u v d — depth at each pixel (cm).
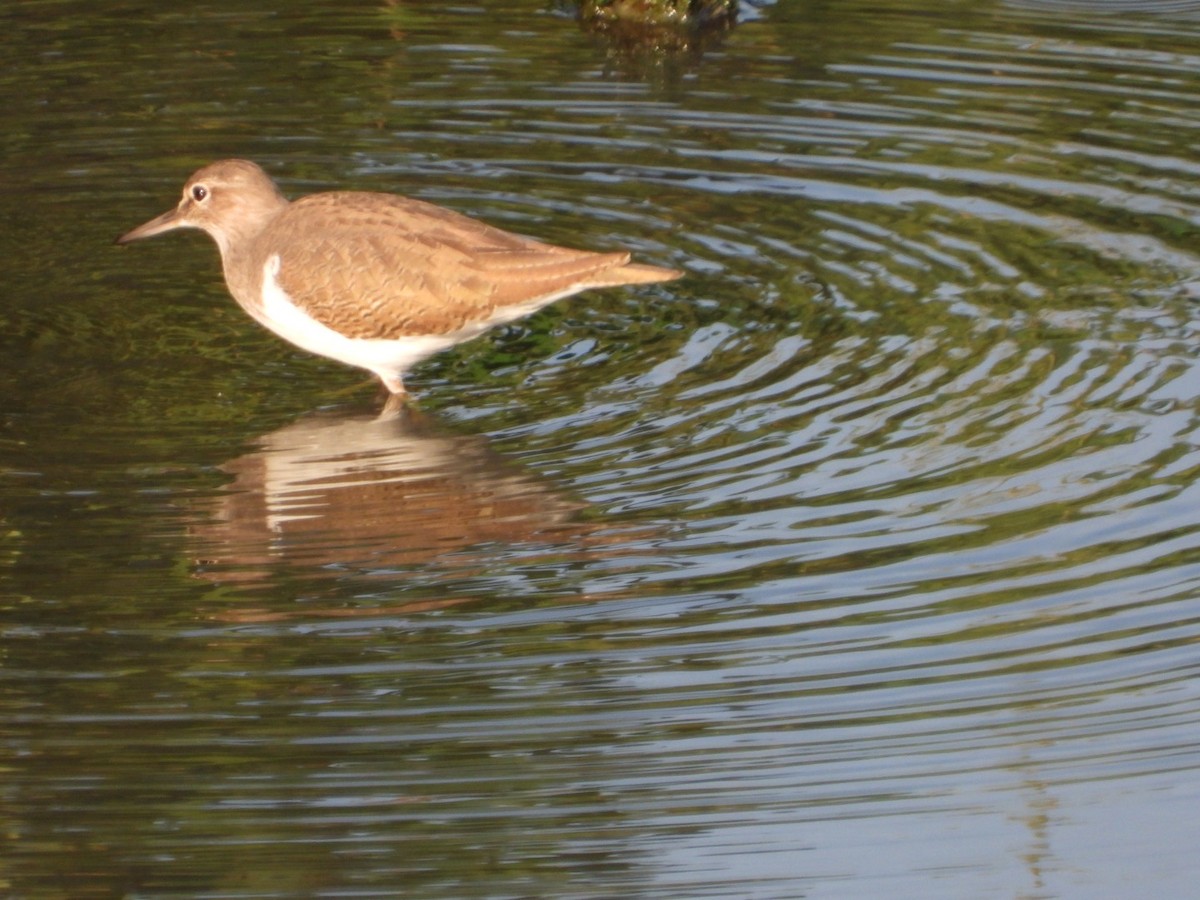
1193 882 917
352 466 1313
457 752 1009
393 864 927
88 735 1017
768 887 920
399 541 1214
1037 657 1088
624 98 2023
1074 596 1145
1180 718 1034
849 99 2017
